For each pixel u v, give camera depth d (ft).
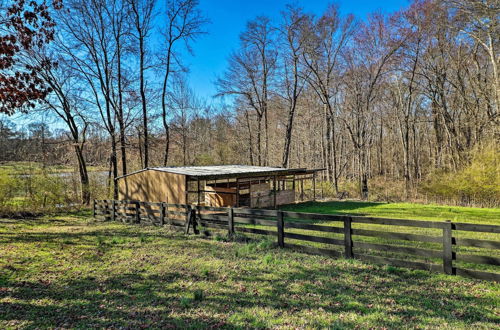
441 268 18.89
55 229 41.01
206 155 103.91
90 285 19.44
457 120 92.63
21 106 26.99
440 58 84.69
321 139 124.36
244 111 113.29
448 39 79.30
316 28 86.63
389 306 14.87
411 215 47.21
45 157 69.00
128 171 87.56
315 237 24.12
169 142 87.45
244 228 29.09
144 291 18.11
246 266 21.75
